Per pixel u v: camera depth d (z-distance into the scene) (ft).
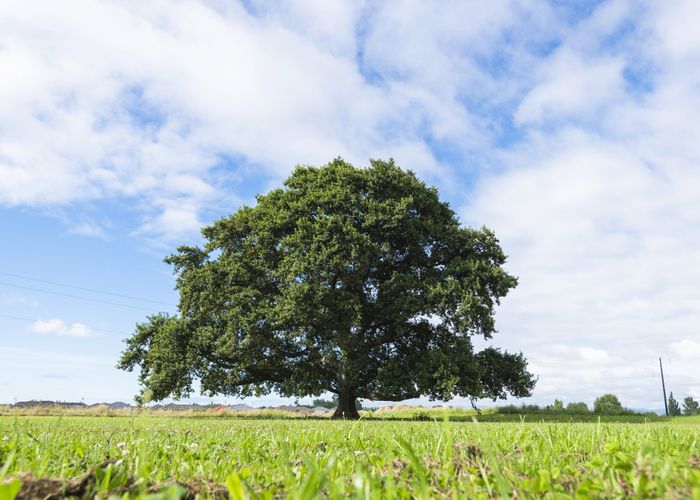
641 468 6.74
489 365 97.25
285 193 99.71
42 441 12.30
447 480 7.12
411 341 103.30
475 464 8.09
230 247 100.89
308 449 12.08
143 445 10.59
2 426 22.11
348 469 8.43
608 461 8.07
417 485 6.42
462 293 88.17
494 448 9.25
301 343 95.40
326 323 89.56
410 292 91.86
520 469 8.02
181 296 99.66
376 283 102.68
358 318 89.92
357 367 92.63
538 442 11.28
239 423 37.47
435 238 100.63
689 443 11.50
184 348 98.32
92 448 11.64
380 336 101.14
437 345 97.40
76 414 95.86
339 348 94.22
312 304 85.61
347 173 97.19
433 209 101.81
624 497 5.76
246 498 5.42
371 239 93.09
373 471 7.81
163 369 96.12
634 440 12.03
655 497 5.49
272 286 97.40
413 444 12.71
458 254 101.96
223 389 99.35
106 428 25.98
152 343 103.91
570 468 7.91
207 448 12.22
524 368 98.63
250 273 95.55
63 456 9.55
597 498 5.72
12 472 7.58
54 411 99.45
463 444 10.29
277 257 95.55
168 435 17.13
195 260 103.65
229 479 4.61
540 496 6.07
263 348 92.89
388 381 90.58
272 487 6.82
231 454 10.52
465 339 94.94
